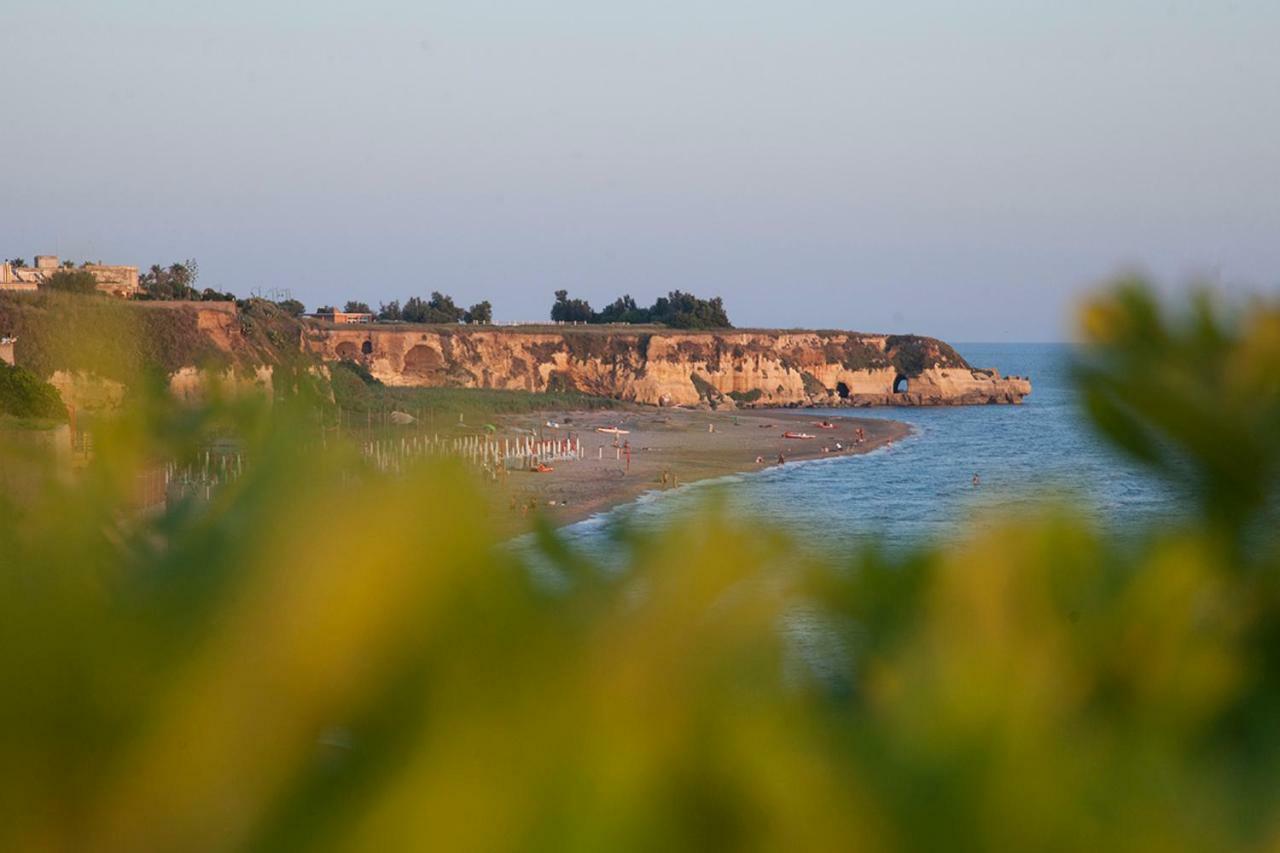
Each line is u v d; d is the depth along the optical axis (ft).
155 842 7.70
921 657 10.17
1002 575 12.22
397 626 7.86
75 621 7.75
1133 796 9.65
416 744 7.75
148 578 8.05
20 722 7.59
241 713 7.81
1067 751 9.59
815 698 8.94
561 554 8.29
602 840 7.73
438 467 8.20
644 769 7.95
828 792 8.32
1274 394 15.42
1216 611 13.85
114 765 7.69
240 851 7.63
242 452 8.70
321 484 8.39
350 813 7.62
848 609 10.89
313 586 7.86
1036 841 8.88
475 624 7.88
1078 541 12.95
